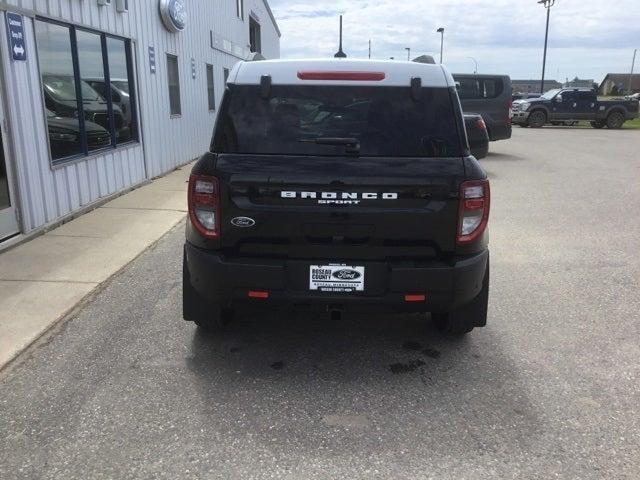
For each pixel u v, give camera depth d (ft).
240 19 68.59
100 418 10.85
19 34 21.66
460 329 13.88
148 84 36.63
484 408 11.33
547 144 67.46
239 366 12.98
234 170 11.65
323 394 11.83
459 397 11.74
